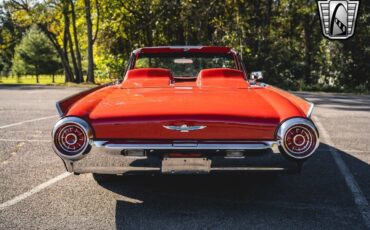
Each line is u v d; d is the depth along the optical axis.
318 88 25.83
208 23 28.03
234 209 3.59
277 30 31.95
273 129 3.27
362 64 27.20
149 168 3.32
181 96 3.77
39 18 30.19
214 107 3.42
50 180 4.41
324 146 6.22
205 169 3.30
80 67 32.22
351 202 3.77
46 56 53.12
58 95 15.77
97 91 4.12
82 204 3.70
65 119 3.24
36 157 5.42
